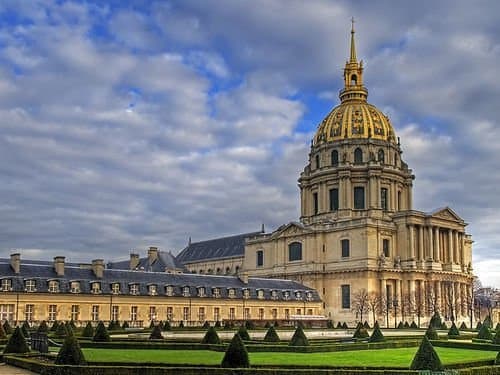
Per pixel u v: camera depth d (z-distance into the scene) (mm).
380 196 171875
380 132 179125
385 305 151000
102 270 120375
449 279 159000
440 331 122000
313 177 180625
